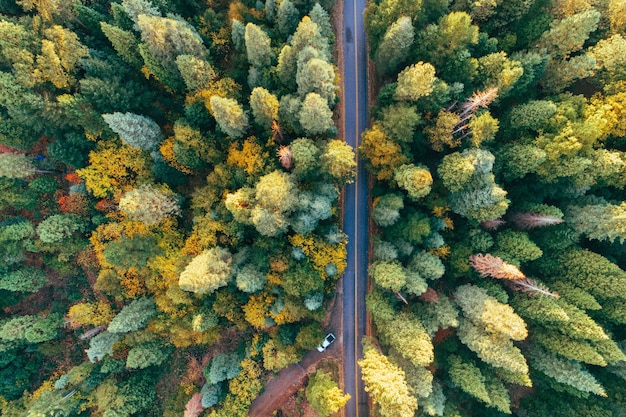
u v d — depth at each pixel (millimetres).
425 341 52375
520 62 54000
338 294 66188
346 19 69062
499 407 55781
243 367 62344
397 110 54125
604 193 59875
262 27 60031
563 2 55781
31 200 62969
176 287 57375
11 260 62625
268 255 57219
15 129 60312
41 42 55250
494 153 57844
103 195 61688
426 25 58875
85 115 57125
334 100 61344
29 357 68625
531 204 57375
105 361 63781
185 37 53625
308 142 53969
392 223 56969
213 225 57719
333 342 66250
